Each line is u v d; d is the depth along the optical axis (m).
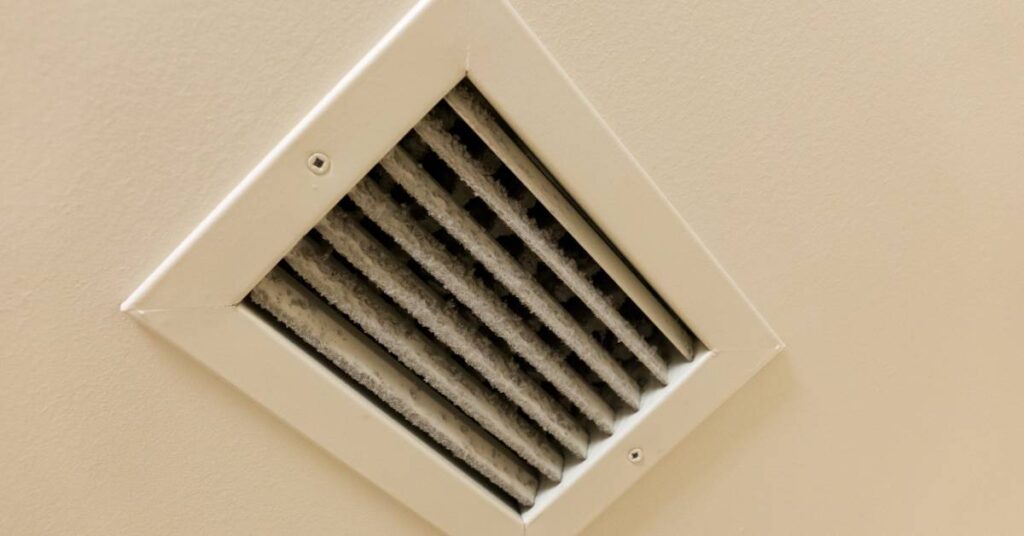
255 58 0.36
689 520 0.48
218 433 0.41
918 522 0.50
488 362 0.42
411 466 0.42
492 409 0.43
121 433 0.40
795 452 0.47
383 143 0.37
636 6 0.38
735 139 0.40
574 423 0.45
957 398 0.47
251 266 0.38
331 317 0.41
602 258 0.40
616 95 0.39
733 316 0.42
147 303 0.38
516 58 0.37
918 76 0.40
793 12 0.39
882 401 0.46
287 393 0.40
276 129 0.37
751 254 0.42
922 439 0.48
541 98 0.37
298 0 0.36
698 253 0.41
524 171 0.38
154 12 0.35
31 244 0.37
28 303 0.38
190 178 0.37
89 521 0.41
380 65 0.36
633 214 0.39
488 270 0.39
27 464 0.40
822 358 0.45
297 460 0.42
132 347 0.39
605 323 0.42
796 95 0.40
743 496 0.48
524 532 0.45
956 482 0.49
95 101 0.36
